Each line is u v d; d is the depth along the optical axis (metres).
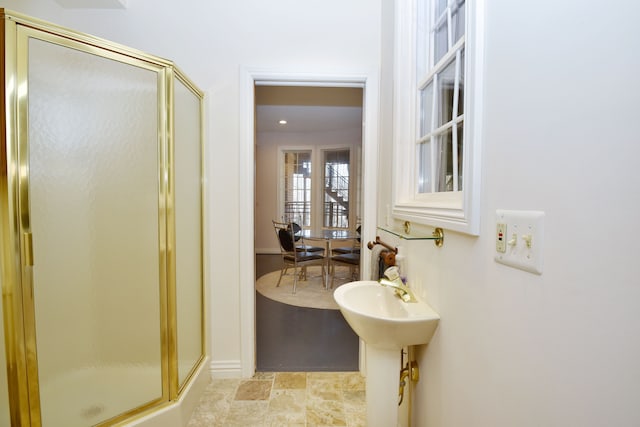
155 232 1.44
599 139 0.41
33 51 1.12
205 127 1.81
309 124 5.45
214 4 1.82
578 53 0.44
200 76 1.83
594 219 0.42
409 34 1.45
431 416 1.03
